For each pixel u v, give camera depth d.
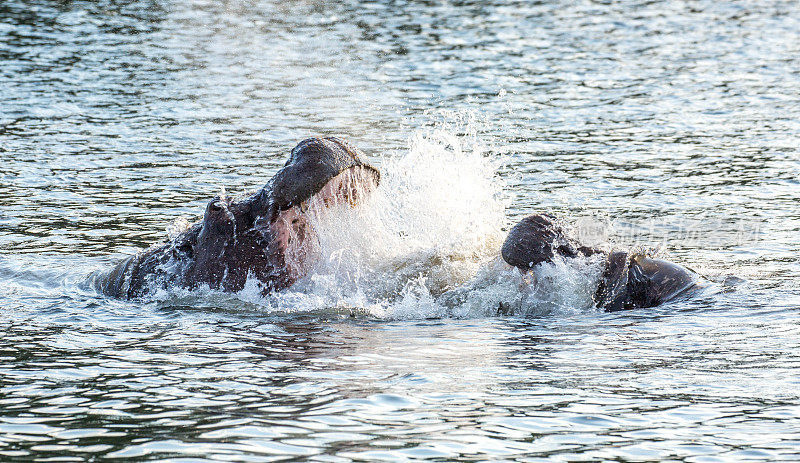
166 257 32.09
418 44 98.31
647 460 18.64
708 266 34.31
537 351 25.38
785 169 52.81
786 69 84.88
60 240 40.16
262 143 59.81
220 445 19.39
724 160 55.22
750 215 43.12
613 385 22.62
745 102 72.25
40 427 20.44
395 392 22.33
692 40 100.69
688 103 72.12
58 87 75.56
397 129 62.50
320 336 27.22
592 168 53.56
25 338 27.11
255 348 26.05
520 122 65.81
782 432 19.78
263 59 90.69
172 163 54.84
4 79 77.44
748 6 122.75
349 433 19.97
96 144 59.12
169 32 104.12
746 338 25.70
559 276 29.17
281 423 20.55
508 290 30.02
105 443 19.56
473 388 22.59
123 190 49.12
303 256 30.41
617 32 105.94
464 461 18.66
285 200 28.02
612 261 29.67
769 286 30.88
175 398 22.08
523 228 29.14
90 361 24.97
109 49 92.88
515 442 19.50
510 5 124.75
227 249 30.61
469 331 27.58
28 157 55.47
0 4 114.19
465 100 72.94
